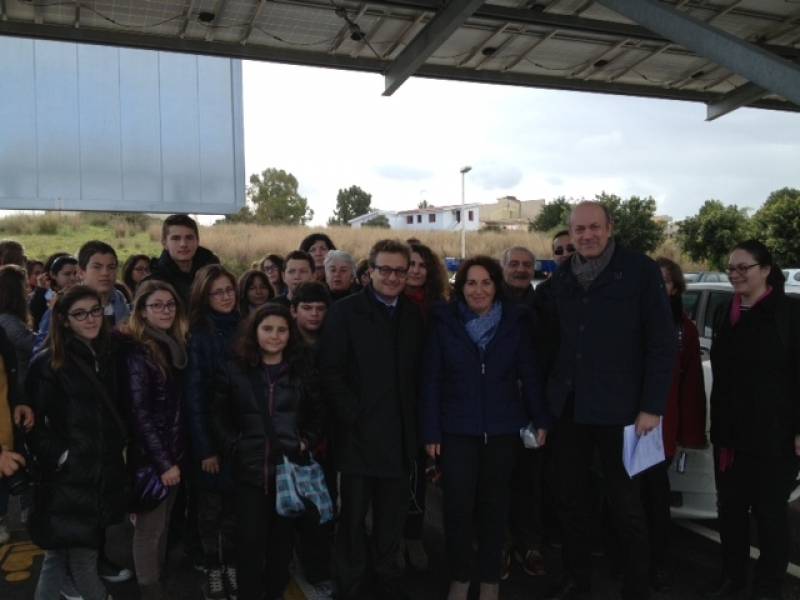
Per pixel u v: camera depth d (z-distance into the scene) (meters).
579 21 5.86
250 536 3.21
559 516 3.48
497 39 6.16
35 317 5.70
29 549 4.20
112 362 3.20
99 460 3.02
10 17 5.41
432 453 3.33
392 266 3.30
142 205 12.38
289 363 3.29
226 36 5.90
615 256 3.25
